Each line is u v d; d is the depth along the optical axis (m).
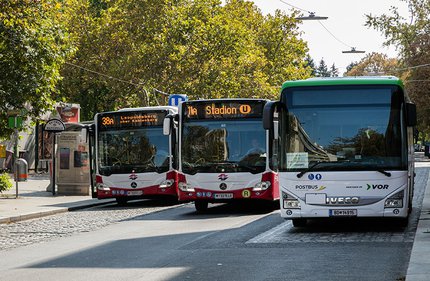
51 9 40.91
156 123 43.19
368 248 21.42
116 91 87.06
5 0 36.06
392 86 25.73
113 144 43.41
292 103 26.09
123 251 22.17
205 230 28.19
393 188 25.31
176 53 85.19
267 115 25.61
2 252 23.55
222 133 37.00
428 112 81.12
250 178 36.56
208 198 36.91
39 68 44.34
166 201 48.97
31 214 36.84
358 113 25.72
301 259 19.36
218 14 89.44
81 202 45.12
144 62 85.38
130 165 43.03
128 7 86.94
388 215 25.31
